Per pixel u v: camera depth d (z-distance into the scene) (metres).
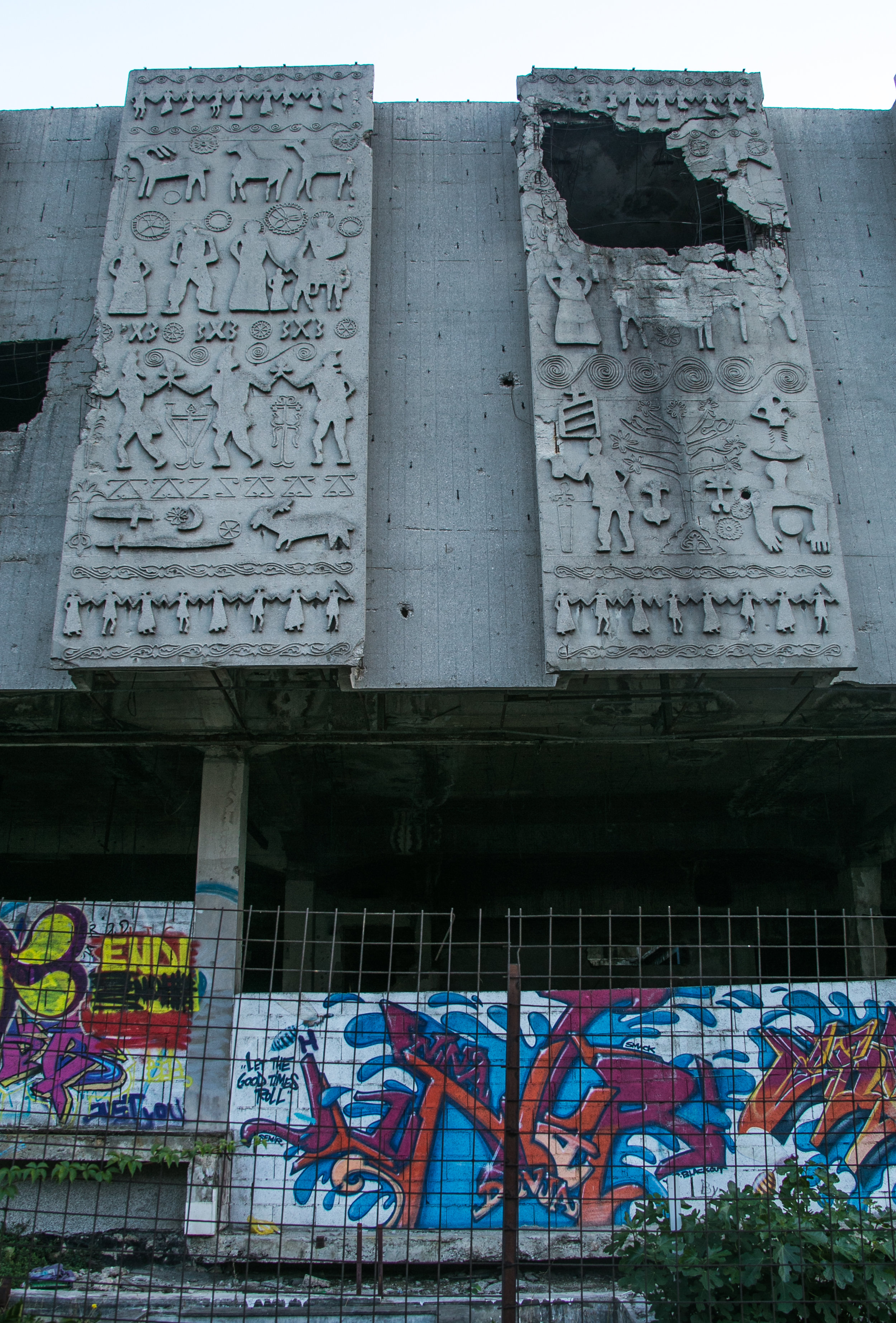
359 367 11.60
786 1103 9.41
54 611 11.41
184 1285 7.30
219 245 12.10
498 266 12.83
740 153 12.69
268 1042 9.79
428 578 11.48
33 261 12.88
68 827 18.58
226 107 12.65
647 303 11.98
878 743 14.52
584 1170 9.27
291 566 10.87
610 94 12.84
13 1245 8.81
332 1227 7.20
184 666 10.54
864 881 18.25
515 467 11.95
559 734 12.66
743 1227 6.23
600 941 20.14
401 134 13.45
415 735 12.49
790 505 11.20
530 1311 7.73
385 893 20.25
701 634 10.73
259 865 19.36
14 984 10.17
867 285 12.87
